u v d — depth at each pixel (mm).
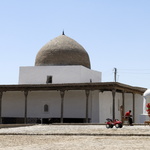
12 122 40312
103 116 38594
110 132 22250
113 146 14930
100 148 14242
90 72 41625
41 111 39469
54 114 38969
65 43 41438
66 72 39656
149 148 14227
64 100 38938
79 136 20203
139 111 42594
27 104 40031
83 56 41656
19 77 41281
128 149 13891
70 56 40781
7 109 40594
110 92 40125
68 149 13945
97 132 22266
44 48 41938
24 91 37562
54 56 40844
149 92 36875
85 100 38125
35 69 40844
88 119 37906
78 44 42406
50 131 23656
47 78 40375
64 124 33562
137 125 31625
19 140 17891
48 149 13984
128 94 42719
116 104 41156
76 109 38344
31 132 22797
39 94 39688
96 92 37875
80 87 35625
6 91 40719
